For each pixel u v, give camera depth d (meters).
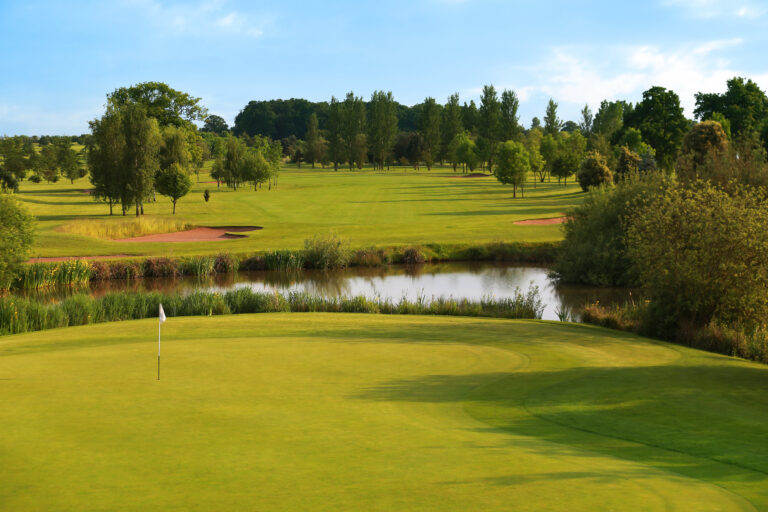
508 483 6.50
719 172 40.75
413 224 63.16
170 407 9.67
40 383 11.25
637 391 11.90
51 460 7.20
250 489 6.29
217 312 26.20
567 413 10.24
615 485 6.48
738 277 20.41
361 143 193.88
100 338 17.61
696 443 8.59
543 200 90.44
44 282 38.44
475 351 15.60
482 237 53.50
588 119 184.25
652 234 21.95
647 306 21.78
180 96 103.94
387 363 13.68
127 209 72.56
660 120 107.25
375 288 37.62
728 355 18.27
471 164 165.75
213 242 52.25
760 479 6.93
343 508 5.77
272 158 129.25
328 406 9.96
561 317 26.89
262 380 11.75
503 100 171.38
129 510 5.75
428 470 6.91
